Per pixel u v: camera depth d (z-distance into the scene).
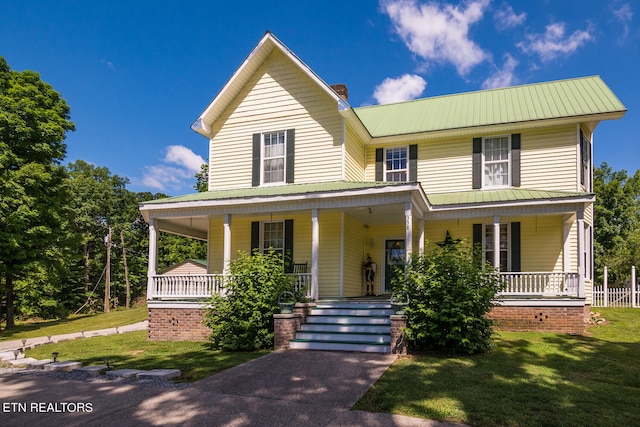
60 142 23.86
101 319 23.94
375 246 16.84
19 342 14.86
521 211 13.44
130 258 48.59
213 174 16.39
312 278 12.70
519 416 5.55
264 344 10.94
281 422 5.48
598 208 36.00
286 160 15.41
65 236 24.22
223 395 6.70
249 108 16.20
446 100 18.81
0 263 20.39
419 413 5.71
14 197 20.59
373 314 11.41
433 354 9.69
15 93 22.02
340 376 7.74
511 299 12.73
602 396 6.46
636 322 13.64
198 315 13.16
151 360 9.73
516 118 15.56
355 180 16.09
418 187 11.66
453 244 10.74
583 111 14.82
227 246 13.57
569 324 12.23
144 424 5.50
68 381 7.82
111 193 46.25
